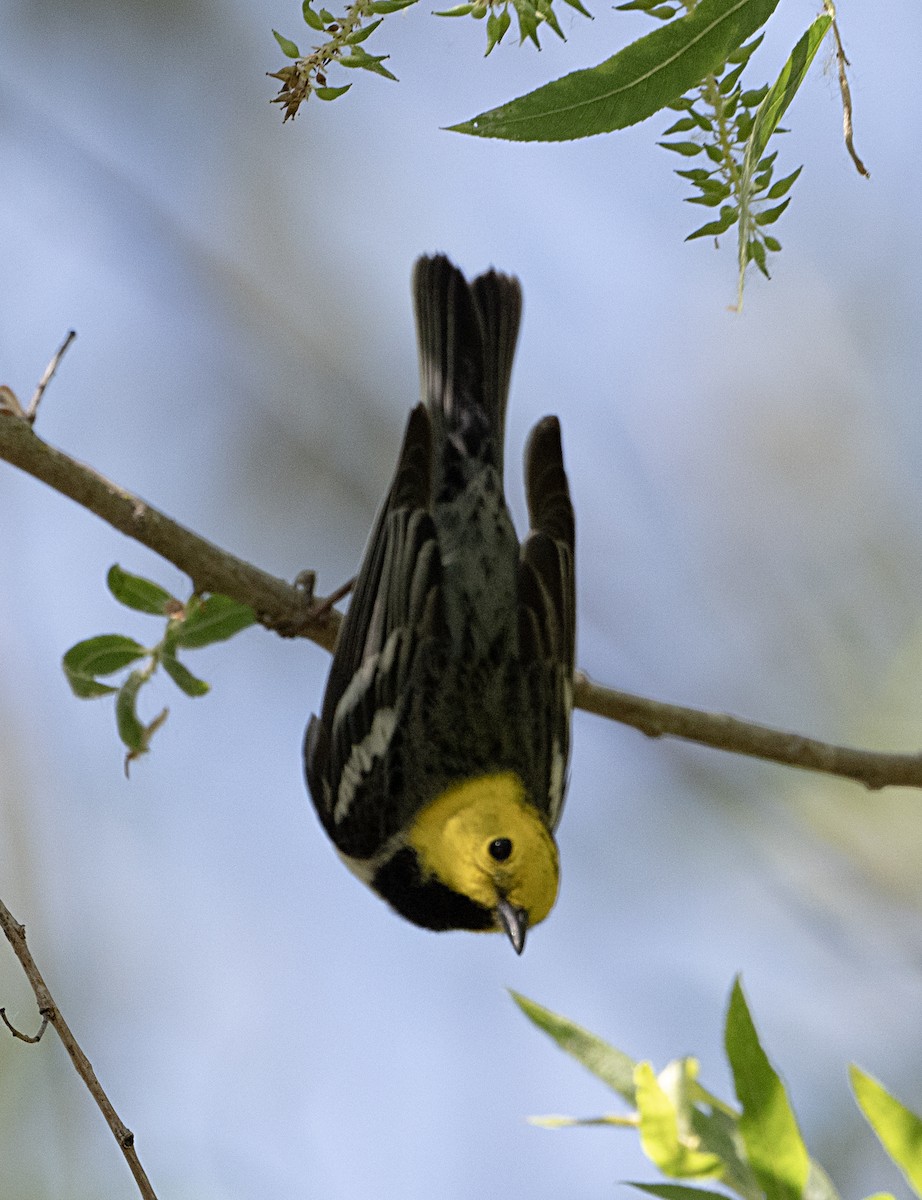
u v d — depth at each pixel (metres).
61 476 9.10
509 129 4.51
